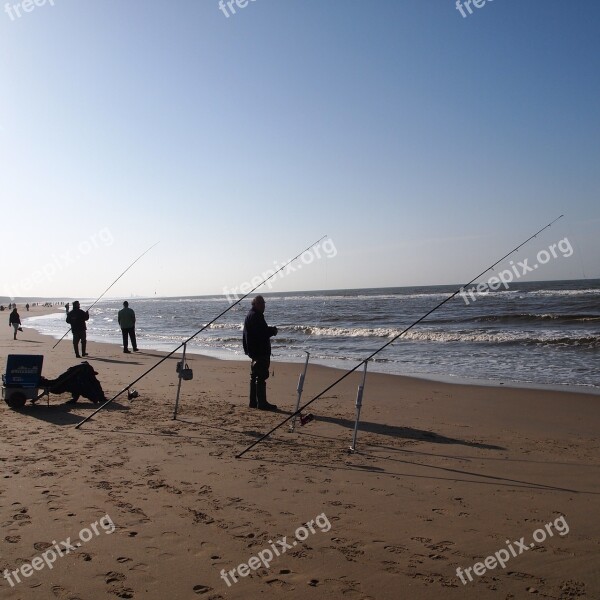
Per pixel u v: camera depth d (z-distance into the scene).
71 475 5.23
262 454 6.14
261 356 8.73
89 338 27.64
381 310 51.47
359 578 3.43
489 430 7.69
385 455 6.22
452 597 3.22
